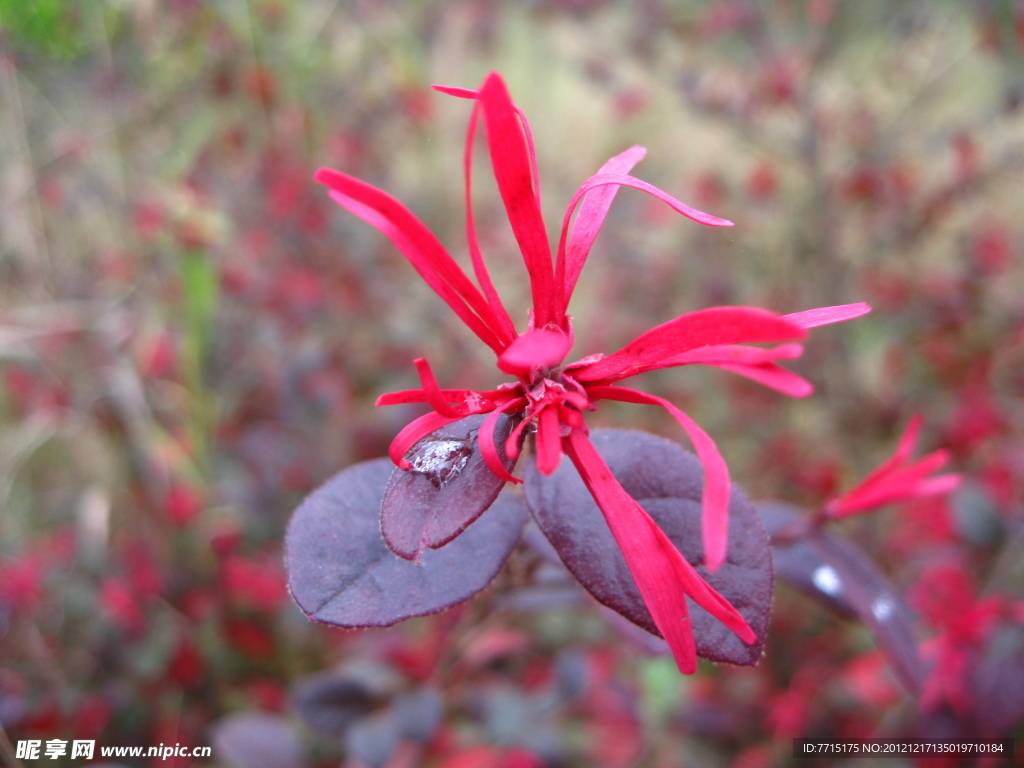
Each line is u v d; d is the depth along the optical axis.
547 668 0.22
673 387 0.31
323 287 0.27
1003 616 0.14
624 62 0.34
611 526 0.07
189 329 0.24
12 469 0.23
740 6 0.28
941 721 0.15
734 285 0.31
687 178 0.38
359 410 0.26
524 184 0.07
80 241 0.25
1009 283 0.30
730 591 0.08
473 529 0.08
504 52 0.40
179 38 0.26
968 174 0.28
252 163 0.28
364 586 0.08
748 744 0.20
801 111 0.28
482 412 0.07
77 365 0.23
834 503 0.11
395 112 0.32
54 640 0.20
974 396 0.25
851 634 0.23
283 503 0.23
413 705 0.15
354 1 0.30
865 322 0.29
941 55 0.30
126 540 0.22
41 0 0.22
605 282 0.34
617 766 0.20
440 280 0.07
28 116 0.24
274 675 0.22
